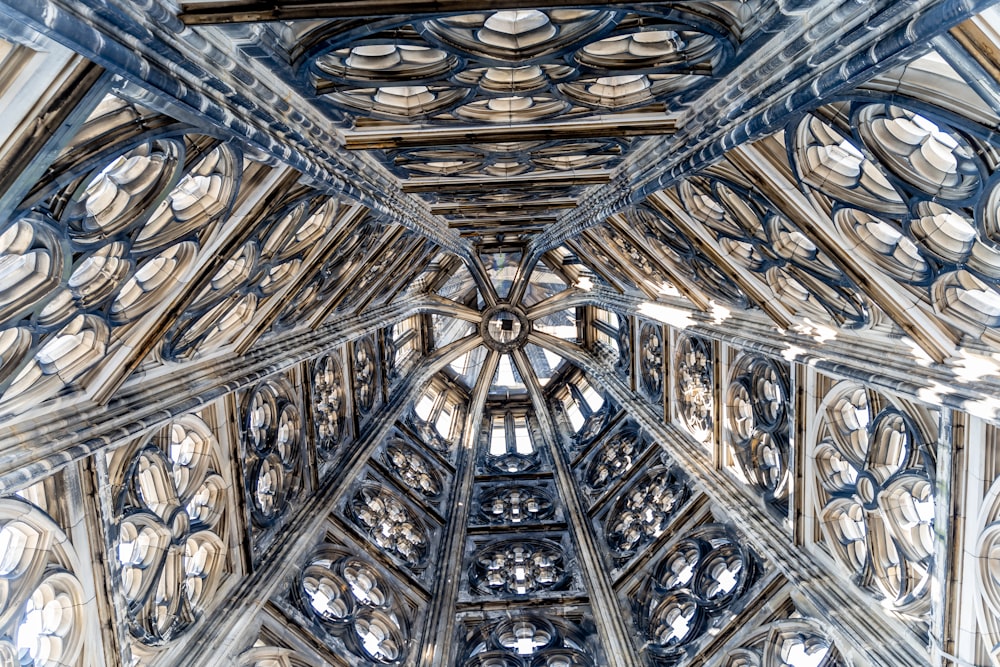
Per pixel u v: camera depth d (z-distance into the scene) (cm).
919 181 904
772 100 926
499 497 2675
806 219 1138
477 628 1975
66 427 1048
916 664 1234
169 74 768
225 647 1454
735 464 1958
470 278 3269
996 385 1012
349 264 1766
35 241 796
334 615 1764
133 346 1130
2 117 629
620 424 2698
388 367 2825
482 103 1227
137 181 891
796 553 1584
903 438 1362
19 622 1038
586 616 1988
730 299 1692
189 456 1514
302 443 2016
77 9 619
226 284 1277
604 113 1248
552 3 805
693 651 1672
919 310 1110
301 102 1099
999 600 1125
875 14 700
